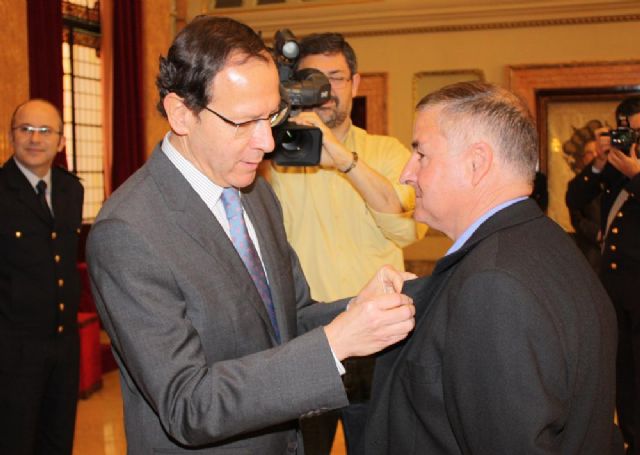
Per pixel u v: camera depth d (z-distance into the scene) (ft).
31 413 10.35
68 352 10.82
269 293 5.26
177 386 4.29
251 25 27.58
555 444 3.88
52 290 10.64
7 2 18.47
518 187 4.44
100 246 4.48
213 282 4.65
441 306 4.28
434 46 25.85
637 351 11.06
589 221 15.87
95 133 24.48
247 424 4.23
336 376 4.25
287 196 7.80
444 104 4.50
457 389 3.93
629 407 11.37
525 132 4.42
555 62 24.58
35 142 10.66
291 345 4.32
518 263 3.98
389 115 26.43
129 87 23.91
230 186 4.91
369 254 7.78
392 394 4.57
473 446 3.89
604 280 11.63
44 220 10.73
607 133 12.53
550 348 3.76
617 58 24.08
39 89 19.98
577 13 24.20
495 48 25.22
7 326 10.33
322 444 7.36
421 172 4.57
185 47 4.45
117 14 23.58
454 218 4.57
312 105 6.74
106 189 23.59
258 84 4.42
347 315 4.35
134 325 4.37
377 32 26.27
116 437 13.65
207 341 4.59
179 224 4.68
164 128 25.45
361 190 7.20
